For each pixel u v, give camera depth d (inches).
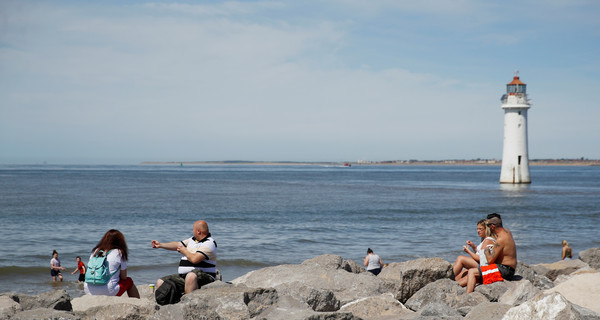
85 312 286.5
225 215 1792.6
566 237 1269.7
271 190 3516.2
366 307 355.3
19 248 1080.8
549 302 229.1
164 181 5093.5
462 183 4862.2
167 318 271.0
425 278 400.2
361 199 2645.2
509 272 384.2
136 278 767.1
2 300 295.6
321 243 1154.0
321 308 348.5
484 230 398.6
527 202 2459.4
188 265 345.7
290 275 459.8
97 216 1748.3
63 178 5767.7
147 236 1270.9
